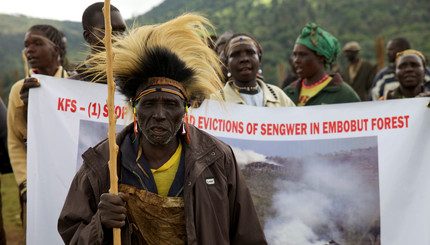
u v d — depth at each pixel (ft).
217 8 167.43
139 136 11.71
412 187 15.21
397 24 157.69
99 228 10.66
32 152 14.58
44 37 18.52
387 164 15.43
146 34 11.72
